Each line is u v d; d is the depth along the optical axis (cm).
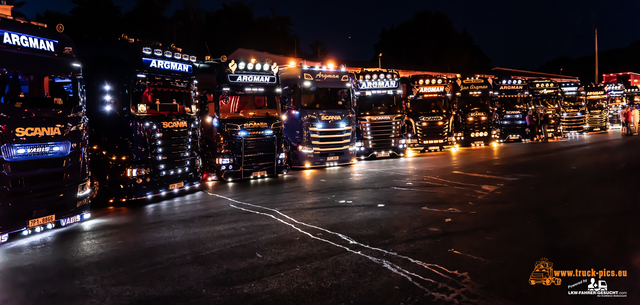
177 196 1003
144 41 966
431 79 1942
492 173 1170
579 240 549
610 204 734
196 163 1071
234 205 854
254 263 503
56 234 675
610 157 1427
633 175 1030
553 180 1012
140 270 492
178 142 1012
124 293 429
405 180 1098
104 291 436
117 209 870
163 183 971
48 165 695
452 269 470
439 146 1919
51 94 709
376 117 1692
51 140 696
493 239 568
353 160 1556
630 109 2484
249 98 1279
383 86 1720
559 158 1466
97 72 965
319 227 655
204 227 679
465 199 830
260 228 659
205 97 1281
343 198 880
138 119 927
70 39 748
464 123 2178
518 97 2362
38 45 686
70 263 525
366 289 423
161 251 560
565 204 751
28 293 436
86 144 775
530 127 2358
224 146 1216
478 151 1891
